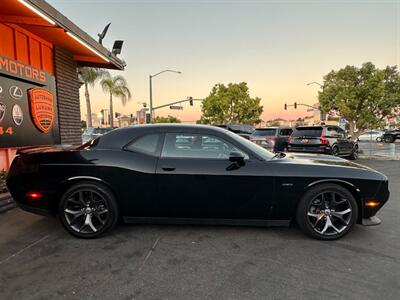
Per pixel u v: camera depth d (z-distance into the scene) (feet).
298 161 13.10
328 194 12.37
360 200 12.41
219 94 145.79
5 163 20.90
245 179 12.26
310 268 9.96
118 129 13.46
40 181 12.55
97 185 12.42
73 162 12.54
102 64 34.04
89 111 86.99
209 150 12.78
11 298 8.23
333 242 12.11
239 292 8.58
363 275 9.50
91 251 11.24
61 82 28.14
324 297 8.32
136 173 12.39
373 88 55.01
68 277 9.36
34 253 11.07
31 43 23.62
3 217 15.26
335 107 62.54
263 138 48.83
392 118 59.93
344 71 57.77
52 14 18.21
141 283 9.04
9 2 16.51
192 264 10.23
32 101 23.09
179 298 8.29
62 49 28.27
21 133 22.13
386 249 11.44
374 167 36.40
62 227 13.82
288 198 12.34
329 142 41.04
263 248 11.51
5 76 20.45
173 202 12.55
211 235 12.79
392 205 17.79
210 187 12.35
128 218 12.97
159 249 11.41
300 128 43.78
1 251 11.24
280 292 8.57
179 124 13.43
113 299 8.23
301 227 12.48
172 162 12.51
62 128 28.25
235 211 12.57
